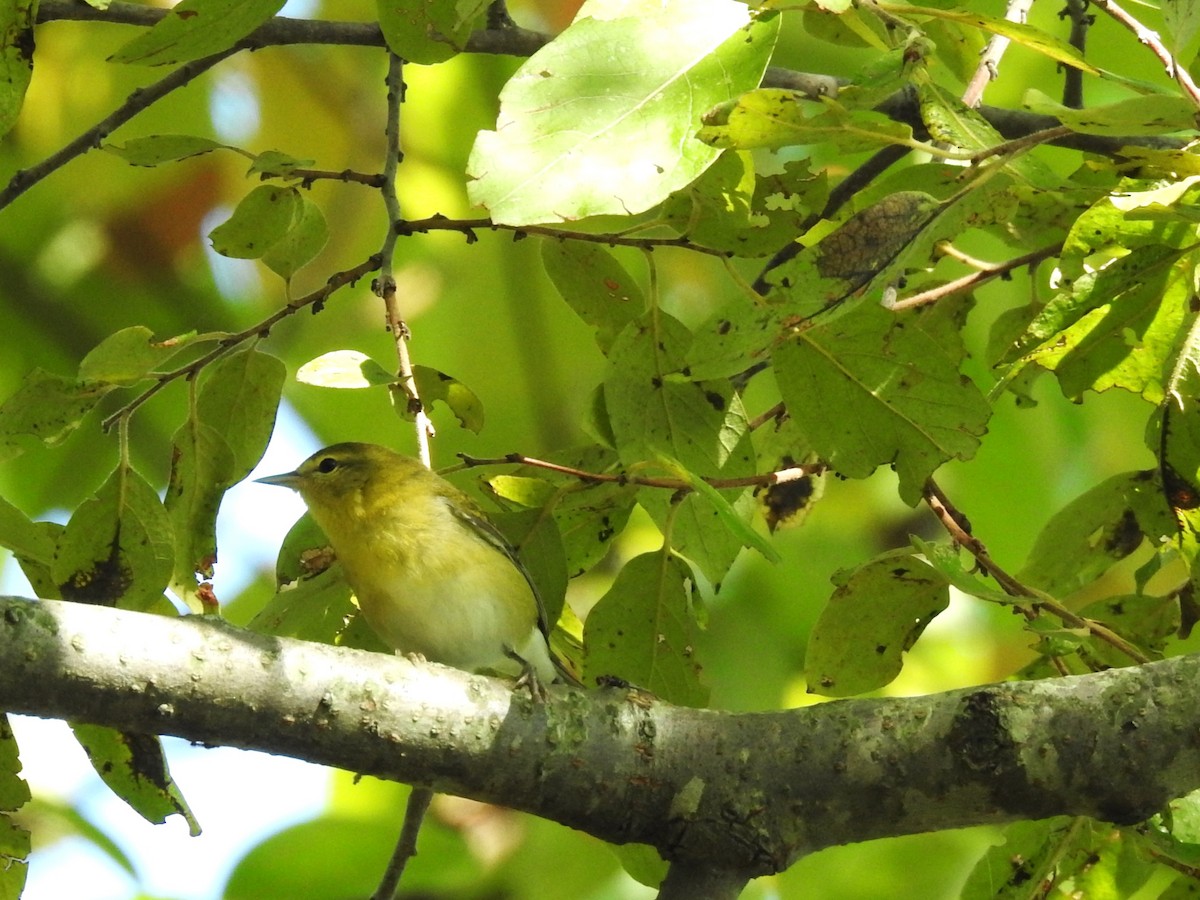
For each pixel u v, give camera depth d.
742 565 16.02
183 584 8.36
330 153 15.11
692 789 7.33
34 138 14.16
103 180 14.51
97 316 15.99
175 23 7.89
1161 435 7.77
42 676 6.55
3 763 8.12
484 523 10.48
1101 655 8.21
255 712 6.86
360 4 14.97
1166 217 6.81
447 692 7.23
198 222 15.66
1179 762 6.98
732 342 7.11
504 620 10.41
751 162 7.59
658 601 8.59
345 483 10.57
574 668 10.38
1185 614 8.52
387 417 15.76
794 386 7.98
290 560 9.41
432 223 8.27
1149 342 7.59
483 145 6.16
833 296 7.07
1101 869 8.66
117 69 13.98
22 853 8.30
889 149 10.41
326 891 13.51
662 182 6.15
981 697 7.22
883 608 8.27
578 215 6.05
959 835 14.26
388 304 8.16
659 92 6.32
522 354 15.79
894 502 16.39
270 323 8.11
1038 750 7.07
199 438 8.22
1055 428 14.72
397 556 10.26
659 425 8.30
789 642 15.87
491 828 14.16
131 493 8.12
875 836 7.33
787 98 6.26
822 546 16.17
